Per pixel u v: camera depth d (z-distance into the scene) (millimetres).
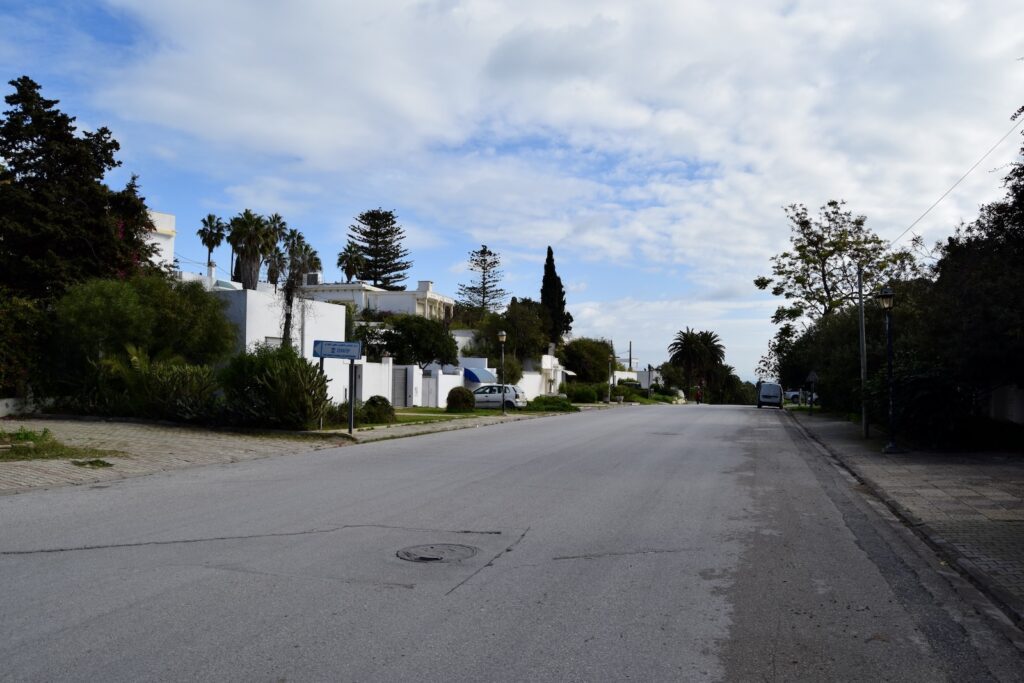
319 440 20469
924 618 5766
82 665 4500
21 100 28344
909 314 26734
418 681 4355
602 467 14945
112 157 30297
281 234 70125
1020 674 4688
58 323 25125
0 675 4336
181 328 26672
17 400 24750
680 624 5480
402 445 19734
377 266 90375
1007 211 13414
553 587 6344
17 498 10656
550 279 84938
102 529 8438
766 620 5625
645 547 7941
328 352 21906
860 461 16781
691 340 109375
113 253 28844
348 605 5727
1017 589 6473
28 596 5848
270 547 7609
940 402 18609
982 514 10188
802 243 41750
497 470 14273
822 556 7750
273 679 4344
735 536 8633
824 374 33969
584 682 4402
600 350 86000
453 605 5781
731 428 28609
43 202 27578
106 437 18594
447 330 57781
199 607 5621
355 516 9359
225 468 14500
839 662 4828
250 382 22469
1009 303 15867
